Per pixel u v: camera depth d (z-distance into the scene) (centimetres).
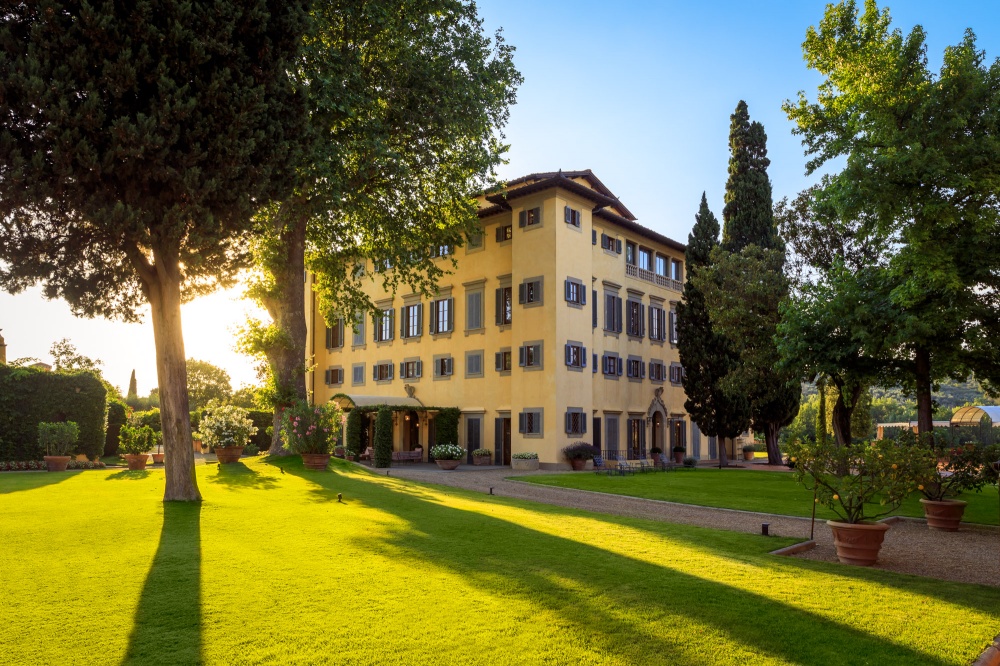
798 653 600
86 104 1095
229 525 1167
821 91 1758
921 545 1333
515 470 3331
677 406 4516
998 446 1600
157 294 1445
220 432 2416
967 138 1426
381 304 4516
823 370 2156
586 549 1029
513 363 3569
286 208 2133
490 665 549
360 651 573
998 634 673
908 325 1711
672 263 4634
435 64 2253
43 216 1252
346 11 2062
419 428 4119
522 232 3616
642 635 632
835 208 1560
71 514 1253
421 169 2530
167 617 656
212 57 1234
